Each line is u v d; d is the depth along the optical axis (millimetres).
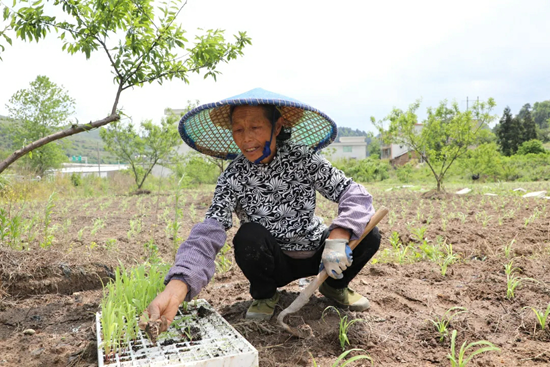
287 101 2105
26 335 2398
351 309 2627
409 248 4680
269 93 2293
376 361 1998
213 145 2680
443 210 8039
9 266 3217
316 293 2982
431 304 2746
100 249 4316
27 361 2059
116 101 3605
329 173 2402
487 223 6340
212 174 20859
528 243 4766
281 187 2408
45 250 3670
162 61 3777
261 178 2395
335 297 2629
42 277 3262
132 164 15836
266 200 2434
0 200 8430
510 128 54656
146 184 17875
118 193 15859
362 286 3172
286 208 2441
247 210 2459
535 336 2209
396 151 59156
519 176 24328
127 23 3654
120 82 3631
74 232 5867
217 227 2209
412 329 2330
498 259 3879
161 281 2299
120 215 8180
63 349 2154
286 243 2496
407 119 11477
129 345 1936
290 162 2391
